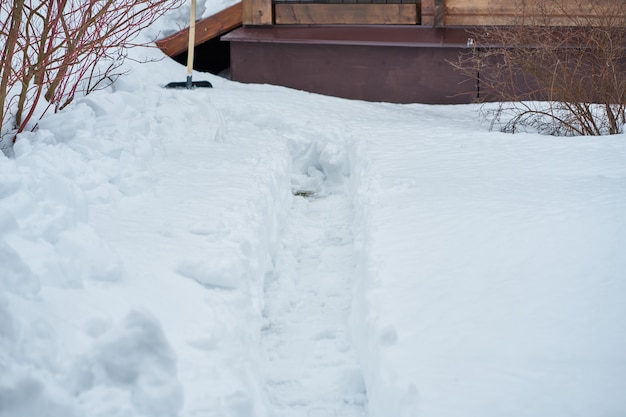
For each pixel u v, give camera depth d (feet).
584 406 9.36
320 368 13.67
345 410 12.39
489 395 9.68
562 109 27.50
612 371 10.11
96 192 15.89
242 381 10.89
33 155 15.64
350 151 25.45
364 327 13.01
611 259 13.58
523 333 11.19
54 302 10.63
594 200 16.88
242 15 34.42
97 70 24.00
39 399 8.59
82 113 19.01
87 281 11.64
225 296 12.99
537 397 9.59
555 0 30.81
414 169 20.61
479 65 31.37
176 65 34.47
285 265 18.26
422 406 9.50
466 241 14.74
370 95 33.71
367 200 18.62
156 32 34.83
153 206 16.22
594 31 28.17
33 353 9.24
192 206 16.33
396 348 10.98
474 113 31.55
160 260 13.24
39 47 18.88
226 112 28.27
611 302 12.05
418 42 32.73
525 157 21.57
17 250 11.05
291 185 25.82
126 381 9.44
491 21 32.53
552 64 28.76
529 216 15.92
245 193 17.57
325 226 21.40
